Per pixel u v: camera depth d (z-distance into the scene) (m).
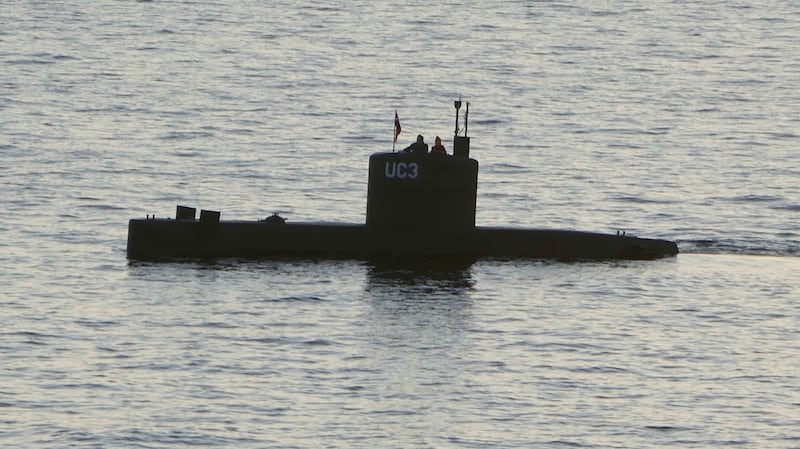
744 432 123.56
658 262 189.75
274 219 188.00
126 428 120.62
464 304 162.88
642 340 151.38
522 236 187.75
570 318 158.88
